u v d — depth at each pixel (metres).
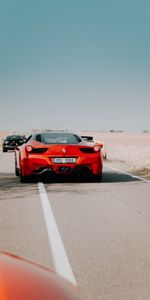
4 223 7.07
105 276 4.26
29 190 11.28
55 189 11.51
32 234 6.25
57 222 7.13
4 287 1.20
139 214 7.92
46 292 1.27
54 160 12.19
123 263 4.75
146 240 5.91
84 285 3.97
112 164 22.62
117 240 5.89
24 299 1.16
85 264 4.71
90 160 12.42
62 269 4.50
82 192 10.93
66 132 13.48
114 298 3.62
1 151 45.12
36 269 1.49
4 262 1.45
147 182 13.44
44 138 12.82
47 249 5.38
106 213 8.00
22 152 12.62
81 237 6.06
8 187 11.97
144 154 30.06
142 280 4.14
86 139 19.17
